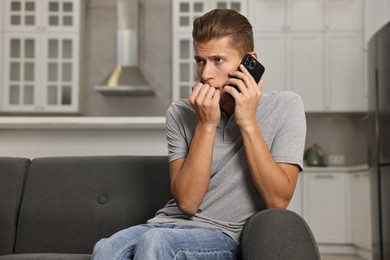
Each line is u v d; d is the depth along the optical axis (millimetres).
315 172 5309
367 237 4648
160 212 1503
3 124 2822
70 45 6008
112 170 1774
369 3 5539
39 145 2820
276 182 1306
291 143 1387
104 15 6430
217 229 1338
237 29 1367
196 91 1364
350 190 5270
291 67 5723
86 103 6367
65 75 5996
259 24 5770
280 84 5723
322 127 6098
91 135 2799
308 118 6113
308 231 1161
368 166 4438
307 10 5730
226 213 1382
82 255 1546
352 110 5660
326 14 5715
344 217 5262
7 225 1740
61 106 5949
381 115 4008
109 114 6359
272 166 1311
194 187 1335
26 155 2820
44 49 5973
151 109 6371
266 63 5742
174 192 1371
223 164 1428
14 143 2820
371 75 4316
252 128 1327
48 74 5973
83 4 6246
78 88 5969
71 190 1756
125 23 6215
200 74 1383
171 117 1513
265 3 5773
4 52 5961
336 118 6090
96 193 1750
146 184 1750
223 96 1399
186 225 1352
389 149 3799
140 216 1719
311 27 5723
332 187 5285
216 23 1353
